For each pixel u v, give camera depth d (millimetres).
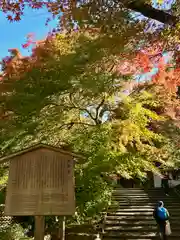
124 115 8891
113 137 8625
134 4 4227
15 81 6750
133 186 23719
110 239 10094
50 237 9984
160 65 8234
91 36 5477
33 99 6445
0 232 8219
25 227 9992
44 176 5059
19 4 4680
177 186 19875
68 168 5113
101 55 5219
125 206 14398
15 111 6719
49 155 5176
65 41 6746
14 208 4898
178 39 4984
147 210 13477
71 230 10859
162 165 11094
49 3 4574
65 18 4594
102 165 8219
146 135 9125
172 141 9625
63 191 4969
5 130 7023
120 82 7230
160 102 9477
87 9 4375
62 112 8375
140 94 9258
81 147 8828
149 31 4691
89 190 8484
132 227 11148
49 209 4871
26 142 8234
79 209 8570
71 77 6129
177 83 8992
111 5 4348
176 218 12258
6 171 8594
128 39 4754
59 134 9297
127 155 8508
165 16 4227
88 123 10453
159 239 9898
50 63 6422
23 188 5000
